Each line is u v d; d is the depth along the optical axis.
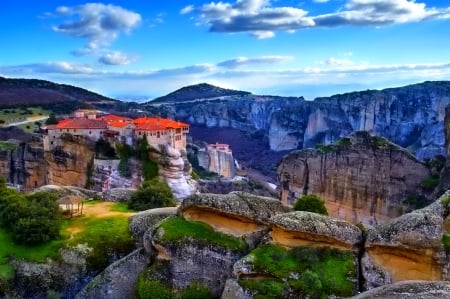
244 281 34.44
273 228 37.34
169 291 37.66
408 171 82.69
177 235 39.19
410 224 33.25
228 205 39.66
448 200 35.28
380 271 33.59
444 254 32.22
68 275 43.25
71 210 52.59
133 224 47.50
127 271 40.56
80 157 103.25
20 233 44.88
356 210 88.94
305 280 33.22
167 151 96.81
